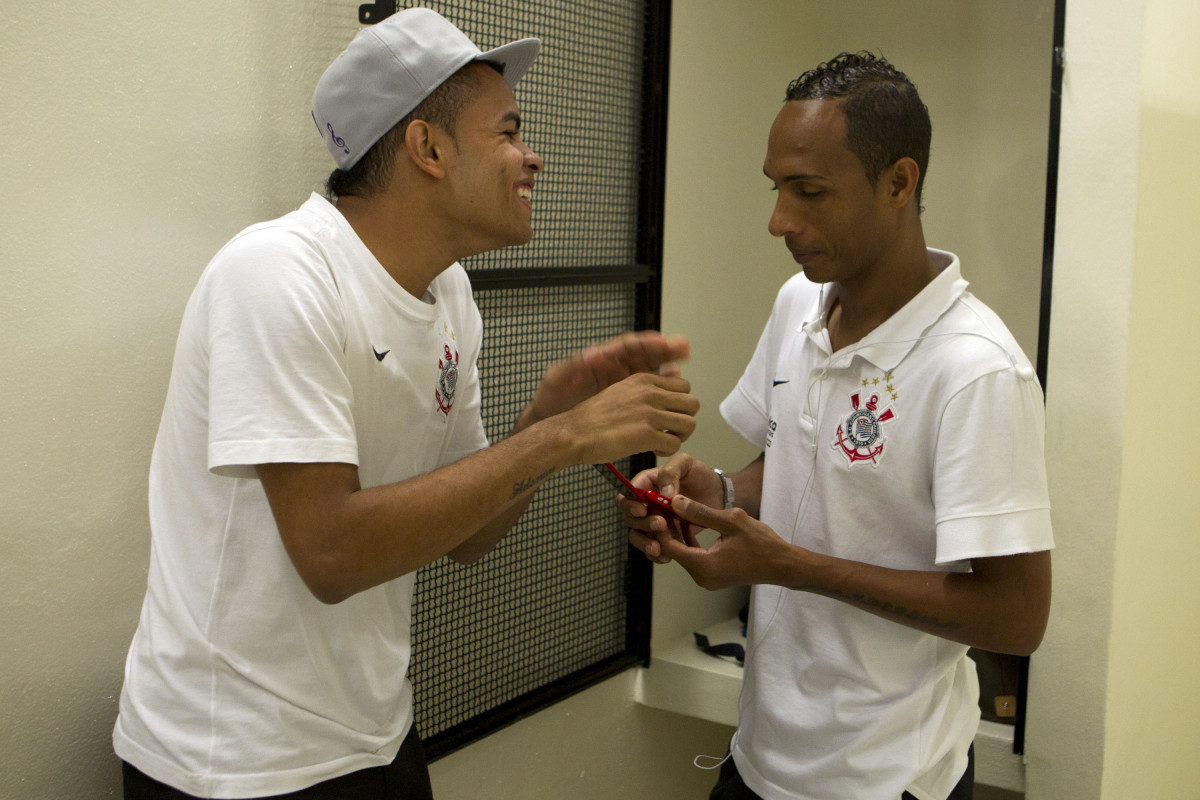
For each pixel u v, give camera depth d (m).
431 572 1.91
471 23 1.88
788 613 1.53
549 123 2.10
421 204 1.23
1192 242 2.14
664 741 2.64
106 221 1.38
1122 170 1.87
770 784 1.52
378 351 1.21
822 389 1.48
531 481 1.18
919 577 1.36
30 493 1.34
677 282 2.52
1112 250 1.89
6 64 1.26
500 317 2.03
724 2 2.58
